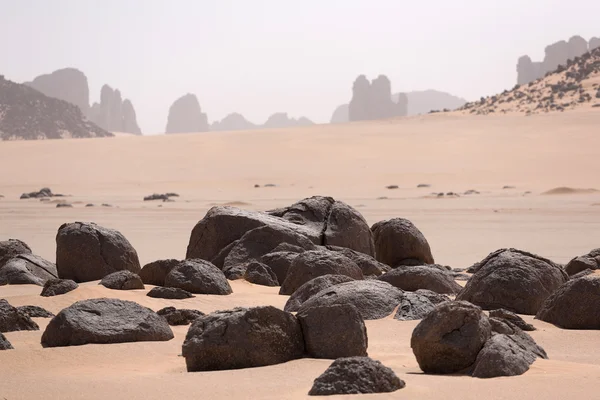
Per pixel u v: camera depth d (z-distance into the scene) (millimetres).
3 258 20969
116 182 96688
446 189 79312
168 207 60438
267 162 110562
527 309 14008
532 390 7621
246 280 18703
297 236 20375
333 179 92812
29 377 9062
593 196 65062
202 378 8711
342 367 7742
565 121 135125
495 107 189750
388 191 78375
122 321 11523
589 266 17719
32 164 115125
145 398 7754
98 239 19422
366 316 12930
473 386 7840
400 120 173750
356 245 21125
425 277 16266
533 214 48781
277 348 9617
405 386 7875
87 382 8602
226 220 21172
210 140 134125
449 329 8906
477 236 36000
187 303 15211
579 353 10398
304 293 13930
